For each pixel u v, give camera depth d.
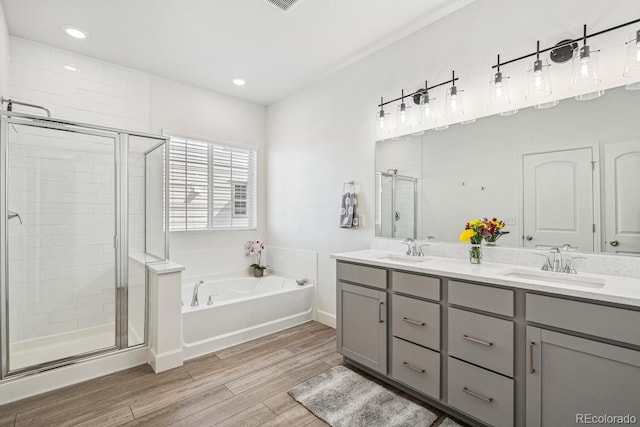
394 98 2.67
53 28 2.43
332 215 3.24
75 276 2.32
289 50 2.82
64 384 2.08
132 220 2.50
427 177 2.42
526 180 1.91
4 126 1.97
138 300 2.46
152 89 3.26
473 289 1.63
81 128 2.29
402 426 1.67
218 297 3.55
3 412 1.80
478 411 1.60
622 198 1.58
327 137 3.31
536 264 1.85
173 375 2.23
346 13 2.30
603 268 1.62
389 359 2.07
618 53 1.59
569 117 1.75
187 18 2.33
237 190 3.96
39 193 2.18
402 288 1.98
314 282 3.44
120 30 2.48
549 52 1.81
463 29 2.21
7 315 1.96
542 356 1.39
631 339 1.16
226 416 1.77
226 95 3.82
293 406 1.87
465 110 2.20
